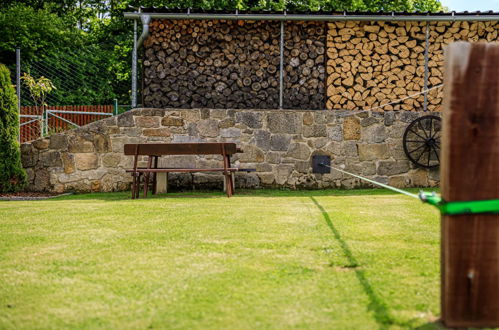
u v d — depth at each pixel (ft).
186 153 23.73
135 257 10.78
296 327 6.82
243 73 30.71
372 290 8.33
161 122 28.60
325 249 11.22
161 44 30.53
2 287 8.83
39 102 45.47
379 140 29.01
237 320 7.11
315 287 8.52
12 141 27.20
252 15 29.07
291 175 28.73
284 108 30.71
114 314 7.46
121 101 55.01
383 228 13.75
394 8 56.34
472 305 6.56
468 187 6.38
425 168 28.94
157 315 7.38
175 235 13.08
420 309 7.43
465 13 29.17
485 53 6.24
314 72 30.76
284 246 11.59
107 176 28.48
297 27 30.68
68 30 56.70
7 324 7.12
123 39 58.03
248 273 9.39
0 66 26.99
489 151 6.32
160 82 30.53
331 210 17.48
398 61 30.78
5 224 15.29
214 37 30.58
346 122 28.91
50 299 8.17
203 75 30.63
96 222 15.44
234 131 28.66
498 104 6.28
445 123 6.44
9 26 50.83
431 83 30.94
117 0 59.67
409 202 20.24
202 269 9.73
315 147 28.81
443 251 6.73
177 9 29.04
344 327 6.80
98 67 52.60
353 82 30.86
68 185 28.22
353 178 28.89
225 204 19.86
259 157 28.68
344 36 30.68
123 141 28.53
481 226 6.48
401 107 30.86
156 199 22.84
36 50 52.80
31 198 25.44
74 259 10.71
